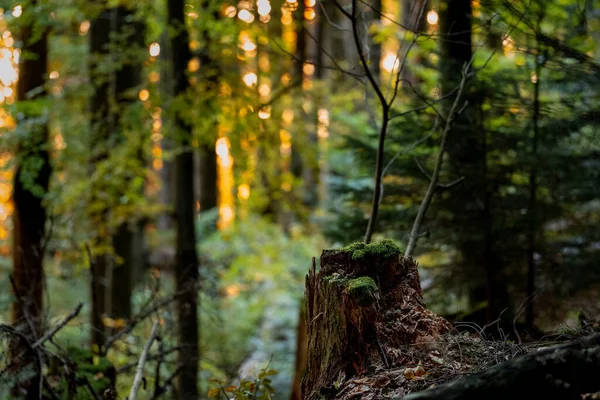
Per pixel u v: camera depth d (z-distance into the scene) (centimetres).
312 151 1120
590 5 730
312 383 336
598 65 564
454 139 655
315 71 1703
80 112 1011
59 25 923
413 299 346
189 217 860
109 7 921
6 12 755
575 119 632
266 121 956
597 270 653
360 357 323
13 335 510
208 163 1955
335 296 330
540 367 233
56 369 568
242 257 1412
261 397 412
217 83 858
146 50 924
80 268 931
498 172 678
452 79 670
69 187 916
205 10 845
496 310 649
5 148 830
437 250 695
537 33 550
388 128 714
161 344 590
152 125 909
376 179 530
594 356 228
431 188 536
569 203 700
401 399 239
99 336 710
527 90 695
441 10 704
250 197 1214
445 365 313
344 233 724
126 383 732
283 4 534
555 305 661
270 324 1423
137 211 1005
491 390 232
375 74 901
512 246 671
